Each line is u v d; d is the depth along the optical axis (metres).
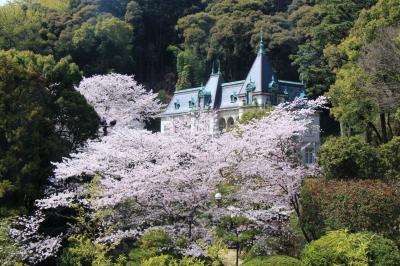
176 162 14.42
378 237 10.74
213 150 14.52
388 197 12.36
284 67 65.81
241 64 72.00
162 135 16.50
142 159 15.79
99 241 13.56
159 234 13.52
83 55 65.62
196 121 19.05
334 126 53.09
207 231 14.28
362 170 16.97
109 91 31.41
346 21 40.19
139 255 13.34
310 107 17.66
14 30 60.62
